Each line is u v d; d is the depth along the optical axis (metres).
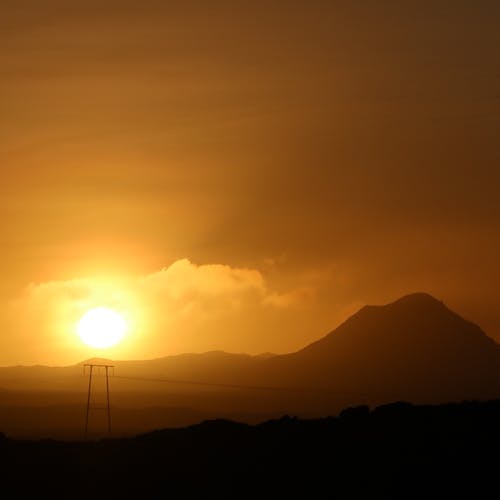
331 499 170.00
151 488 193.25
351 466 186.00
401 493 167.12
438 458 182.50
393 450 191.62
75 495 191.88
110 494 192.00
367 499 166.75
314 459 194.50
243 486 186.25
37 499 190.25
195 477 196.50
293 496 174.88
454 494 162.88
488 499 158.62
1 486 199.62
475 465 176.25
